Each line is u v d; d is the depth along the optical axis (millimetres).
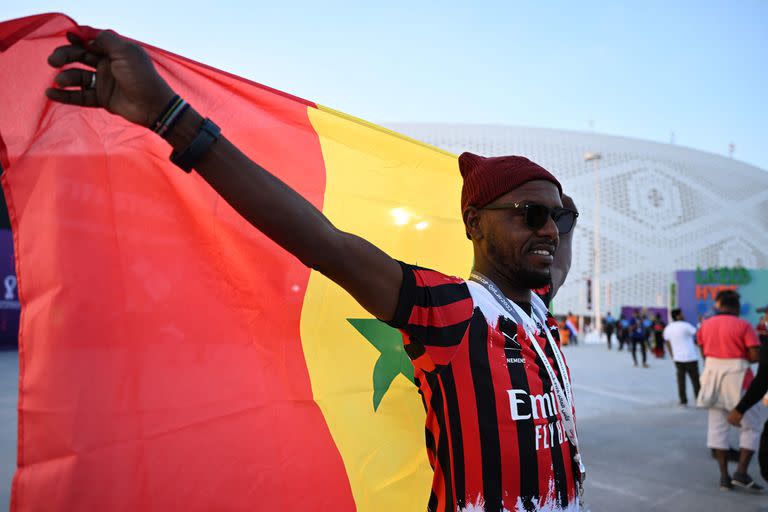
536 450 1071
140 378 1228
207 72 1438
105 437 1167
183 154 928
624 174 83688
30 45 1111
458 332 1066
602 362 16203
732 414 4160
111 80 937
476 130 85562
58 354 1138
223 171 939
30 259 1130
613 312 41344
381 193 1823
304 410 1467
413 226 1901
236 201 950
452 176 2008
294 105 1629
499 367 1084
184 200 1327
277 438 1408
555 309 74625
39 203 1147
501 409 1054
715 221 83375
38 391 1117
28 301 1127
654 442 6230
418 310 1042
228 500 1311
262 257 1434
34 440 1105
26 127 1135
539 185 1205
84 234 1189
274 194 959
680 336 8711
